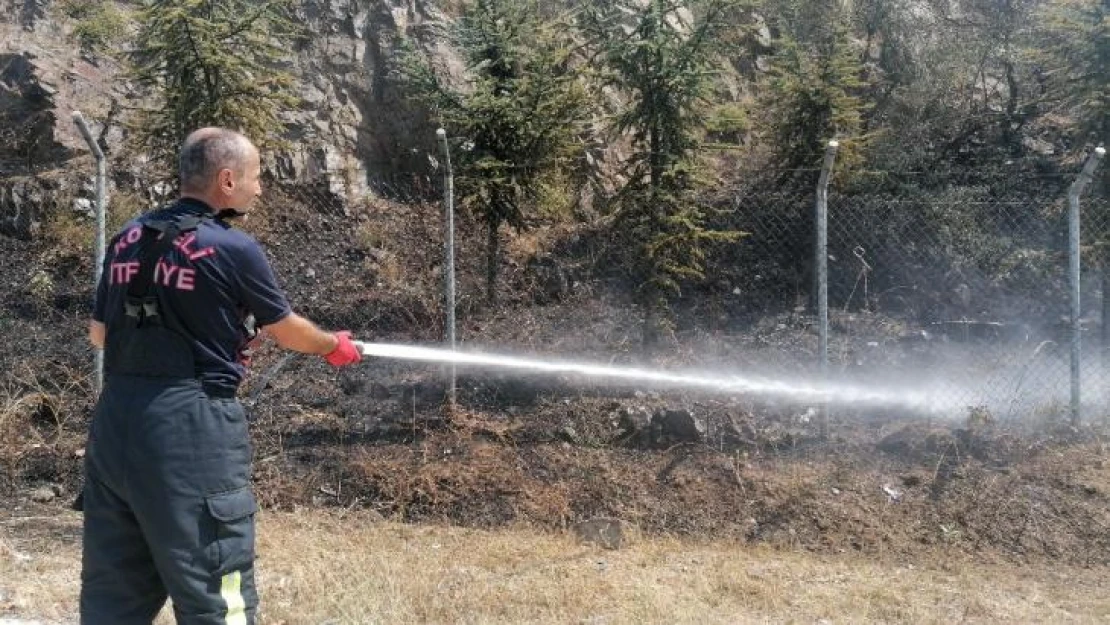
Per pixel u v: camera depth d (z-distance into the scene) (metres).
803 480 6.37
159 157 8.22
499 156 8.65
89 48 10.38
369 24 11.13
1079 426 6.84
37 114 9.73
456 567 5.32
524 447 6.71
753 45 12.31
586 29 8.30
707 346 8.34
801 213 9.79
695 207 7.87
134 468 2.87
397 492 6.32
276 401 7.24
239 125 7.94
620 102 10.34
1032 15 12.19
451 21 11.39
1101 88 8.90
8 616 4.46
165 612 4.39
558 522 6.11
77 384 7.32
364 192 10.45
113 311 3.00
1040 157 11.29
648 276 7.90
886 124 11.77
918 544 5.88
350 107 10.77
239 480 3.02
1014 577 5.51
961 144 11.89
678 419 6.76
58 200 9.30
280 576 5.07
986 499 6.16
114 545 3.02
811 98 9.59
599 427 6.88
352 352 3.48
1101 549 5.79
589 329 8.47
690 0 7.78
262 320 3.11
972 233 9.91
